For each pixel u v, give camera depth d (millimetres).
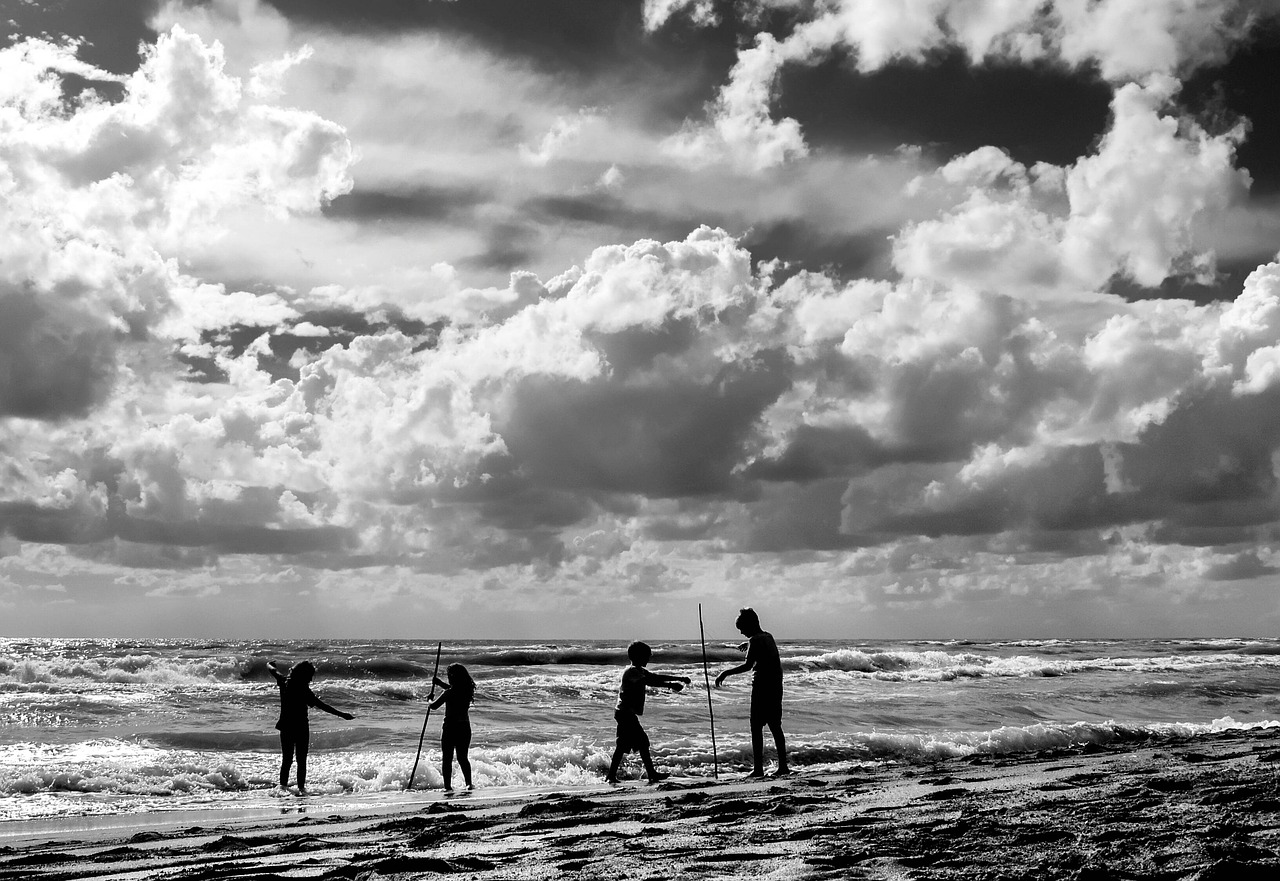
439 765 13688
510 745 16141
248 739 15836
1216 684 32438
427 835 6523
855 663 45250
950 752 15984
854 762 14594
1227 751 11344
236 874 5230
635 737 12555
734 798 8344
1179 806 5496
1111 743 17250
